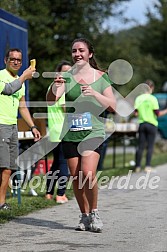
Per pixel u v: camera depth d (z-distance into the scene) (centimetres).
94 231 1436
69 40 4556
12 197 1967
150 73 7038
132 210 1759
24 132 1948
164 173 2878
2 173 1672
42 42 4175
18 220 1597
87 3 4631
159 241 1337
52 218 1631
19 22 2306
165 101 6175
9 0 3247
